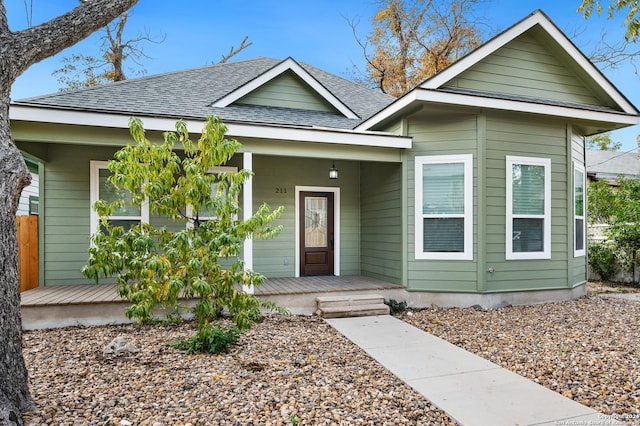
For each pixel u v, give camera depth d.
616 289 8.72
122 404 2.89
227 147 3.93
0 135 2.73
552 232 6.90
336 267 8.38
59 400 2.93
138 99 7.23
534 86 7.09
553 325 5.35
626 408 2.92
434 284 6.61
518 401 3.04
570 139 7.04
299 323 5.57
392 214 7.11
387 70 18.50
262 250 7.92
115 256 3.79
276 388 3.23
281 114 8.12
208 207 3.86
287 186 8.09
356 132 6.36
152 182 3.79
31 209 10.16
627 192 10.28
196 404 2.91
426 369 3.74
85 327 5.30
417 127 6.73
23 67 2.93
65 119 5.12
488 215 6.47
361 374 3.63
